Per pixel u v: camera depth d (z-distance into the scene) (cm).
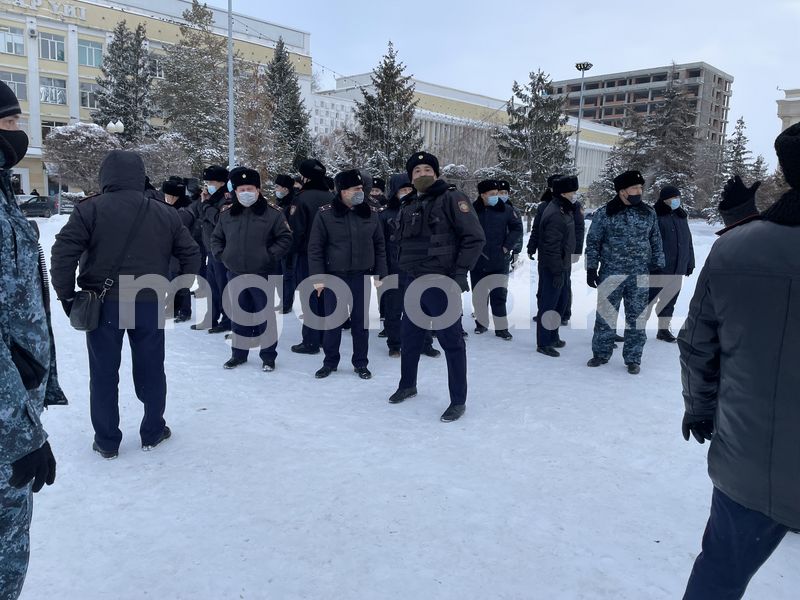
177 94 3656
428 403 473
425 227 435
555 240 608
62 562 258
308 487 326
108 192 359
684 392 199
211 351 638
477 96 6228
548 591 241
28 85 4781
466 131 3669
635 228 553
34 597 235
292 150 3803
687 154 3338
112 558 261
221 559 261
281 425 418
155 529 285
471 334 742
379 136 2802
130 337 371
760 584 248
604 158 6981
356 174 529
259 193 565
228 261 559
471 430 412
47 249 1448
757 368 164
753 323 164
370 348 671
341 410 454
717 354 186
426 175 434
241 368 573
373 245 548
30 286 182
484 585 245
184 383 515
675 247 699
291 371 566
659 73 11031
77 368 552
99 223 348
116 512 300
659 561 262
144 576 249
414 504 308
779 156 165
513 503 311
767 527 173
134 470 346
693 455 375
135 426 418
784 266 159
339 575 251
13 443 165
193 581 246
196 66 3603
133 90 4322
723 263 173
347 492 320
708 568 184
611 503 313
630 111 3728
